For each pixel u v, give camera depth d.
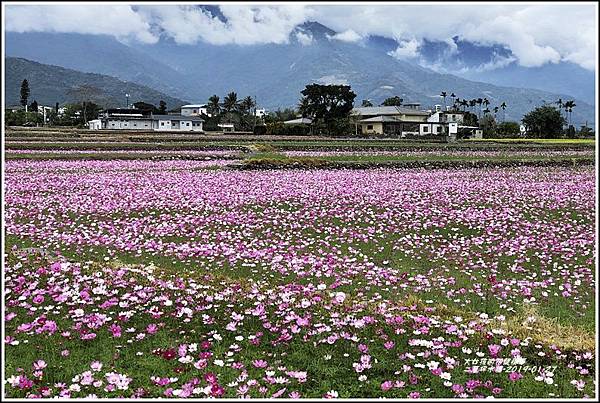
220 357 5.92
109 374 5.27
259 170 24.31
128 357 5.91
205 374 5.38
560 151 38.69
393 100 105.50
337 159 27.41
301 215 14.20
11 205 14.88
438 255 10.70
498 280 9.15
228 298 7.60
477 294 8.39
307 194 17.20
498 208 15.68
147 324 6.81
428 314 7.28
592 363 6.02
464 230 12.95
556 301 8.22
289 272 9.26
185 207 15.13
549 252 10.94
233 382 5.31
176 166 25.45
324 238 12.02
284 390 5.16
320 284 8.51
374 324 6.81
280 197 16.64
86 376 5.18
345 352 6.10
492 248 11.21
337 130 72.75
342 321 6.71
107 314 7.03
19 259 9.43
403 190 18.41
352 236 12.09
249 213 14.27
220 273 9.23
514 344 6.24
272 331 6.54
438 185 19.91
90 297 7.59
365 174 23.30
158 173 22.45
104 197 16.34
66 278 8.34
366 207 15.35
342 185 19.39
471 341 6.40
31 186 18.16
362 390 5.31
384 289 8.54
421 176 22.95
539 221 14.05
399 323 6.77
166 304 7.04
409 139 57.41
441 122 86.19
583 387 5.41
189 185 18.89
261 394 5.10
